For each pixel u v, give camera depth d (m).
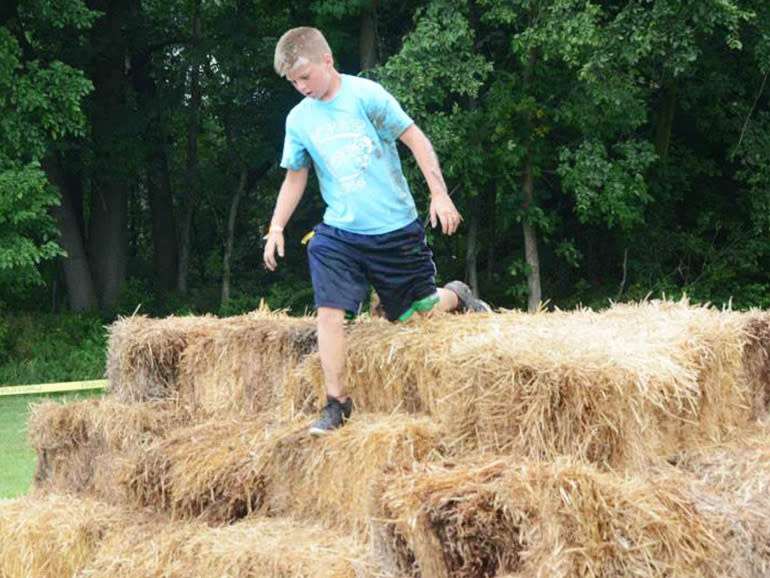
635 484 6.23
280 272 37.00
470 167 29.50
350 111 7.90
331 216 8.02
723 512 6.37
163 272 37.06
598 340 7.08
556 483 5.93
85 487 10.13
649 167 31.34
